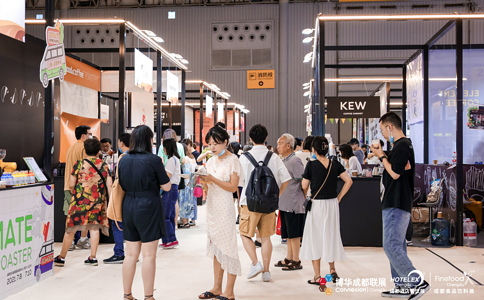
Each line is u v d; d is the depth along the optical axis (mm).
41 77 3744
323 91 5652
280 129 18984
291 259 4156
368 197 5090
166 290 3387
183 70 9797
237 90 19188
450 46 6586
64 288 3441
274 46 18953
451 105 6605
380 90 9695
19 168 4059
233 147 6738
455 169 5246
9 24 3801
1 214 3133
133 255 2900
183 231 6320
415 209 6777
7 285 3191
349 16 5480
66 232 4137
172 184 5066
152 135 3029
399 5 17719
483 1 17047
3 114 3826
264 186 3305
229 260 2994
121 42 5852
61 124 6816
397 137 3154
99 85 8086
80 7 19125
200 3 19156
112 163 5629
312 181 3498
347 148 5027
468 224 5172
